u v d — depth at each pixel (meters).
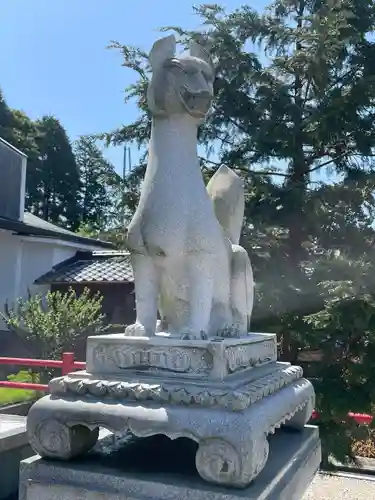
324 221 7.52
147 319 2.58
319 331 6.60
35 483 2.25
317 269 6.93
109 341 2.43
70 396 2.32
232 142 8.40
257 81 7.81
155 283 2.62
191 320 2.56
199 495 2.03
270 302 6.84
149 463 2.36
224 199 3.18
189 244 2.53
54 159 31.88
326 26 7.11
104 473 2.21
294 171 7.82
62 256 13.31
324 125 7.14
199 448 2.04
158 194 2.59
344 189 7.34
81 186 32.84
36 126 30.31
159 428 2.08
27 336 9.64
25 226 11.91
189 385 2.22
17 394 5.90
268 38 8.01
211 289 2.61
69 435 2.27
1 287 12.32
